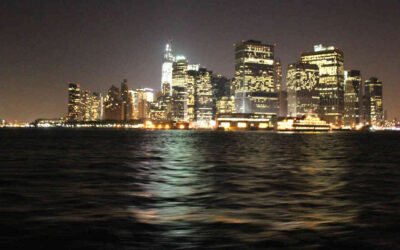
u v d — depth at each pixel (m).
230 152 85.12
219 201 26.19
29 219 20.59
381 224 19.62
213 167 51.03
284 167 51.12
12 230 18.34
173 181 36.81
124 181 36.88
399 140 187.25
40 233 17.84
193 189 31.67
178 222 20.00
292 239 16.94
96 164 55.22
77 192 30.03
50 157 68.81
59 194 29.03
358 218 21.02
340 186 33.59
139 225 19.36
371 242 16.53
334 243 16.39
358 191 30.83
